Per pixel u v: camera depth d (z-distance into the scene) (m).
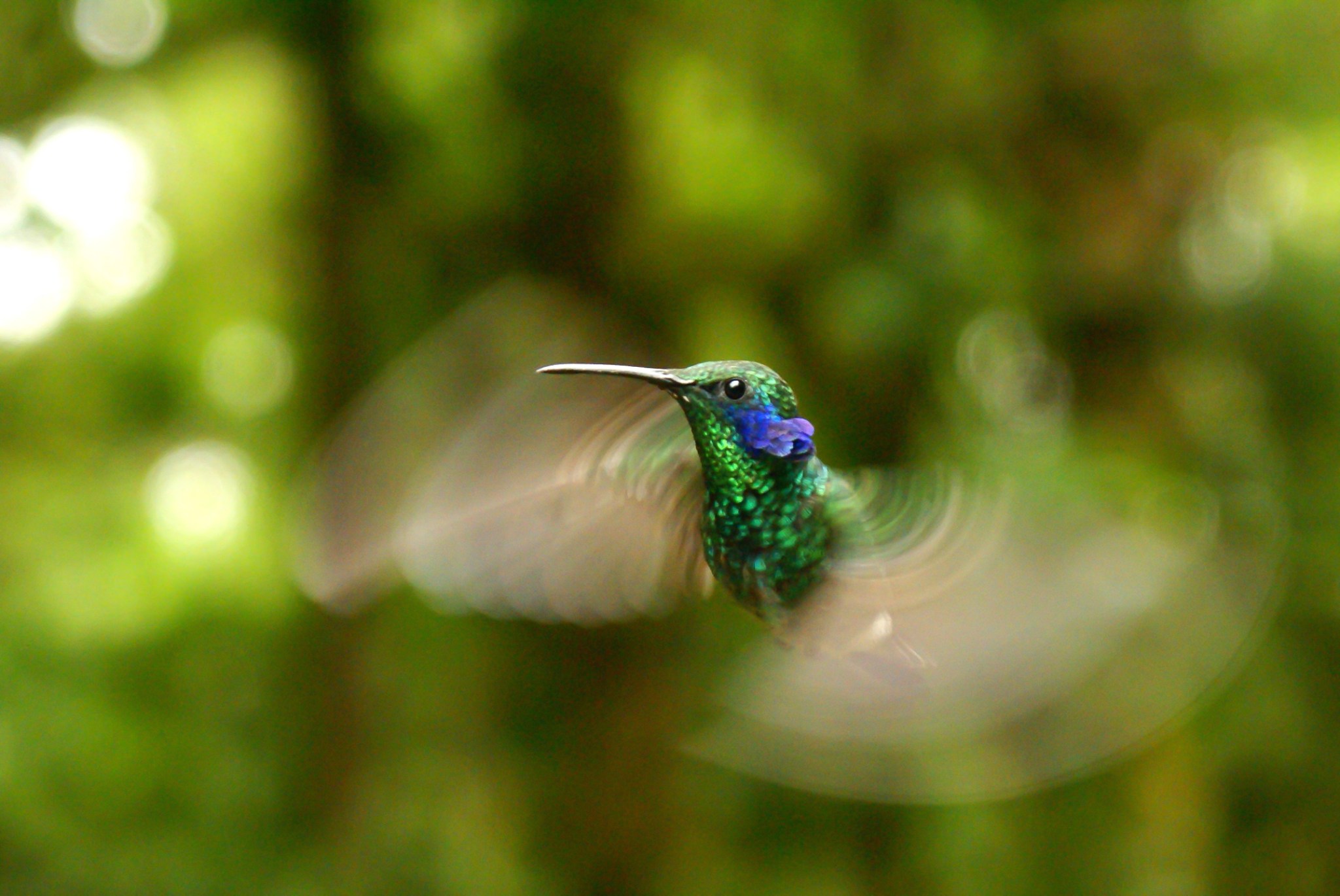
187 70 1.52
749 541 0.82
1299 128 1.47
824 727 0.80
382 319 1.39
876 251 1.43
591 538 0.83
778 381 0.83
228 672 1.52
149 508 1.66
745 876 1.35
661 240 1.38
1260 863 1.46
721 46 1.37
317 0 1.36
